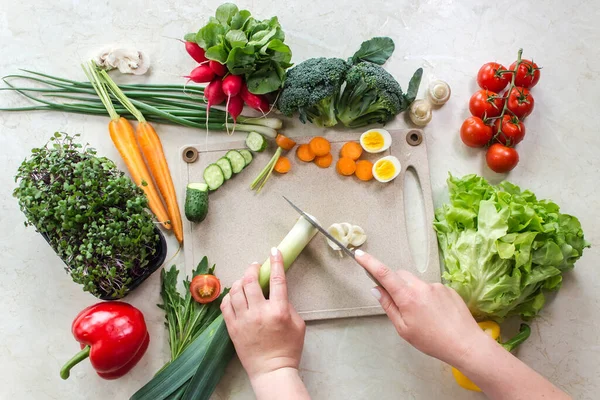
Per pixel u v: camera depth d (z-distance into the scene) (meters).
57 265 1.54
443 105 1.62
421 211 1.57
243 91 1.45
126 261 1.31
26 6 1.60
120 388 1.50
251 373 1.33
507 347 1.47
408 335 1.32
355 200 1.54
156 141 1.52
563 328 1.56
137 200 1.31
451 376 1.53
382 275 1.32
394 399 1.52
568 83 1.65
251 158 1.53
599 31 1.66
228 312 1.37
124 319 1.37
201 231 1.52
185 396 1.39
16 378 1.50
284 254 1.44
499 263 1.40
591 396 1.53
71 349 1.51
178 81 1.59
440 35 1.64
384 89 1.41
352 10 1.64
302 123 1.58
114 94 1.54
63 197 1.28
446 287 1.37
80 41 1.60
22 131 1.57
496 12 1.66
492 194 1.46
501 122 1.51
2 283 1.52
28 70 1.58
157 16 1.61
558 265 1.44
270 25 1.42
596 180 1.62
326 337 1.53
